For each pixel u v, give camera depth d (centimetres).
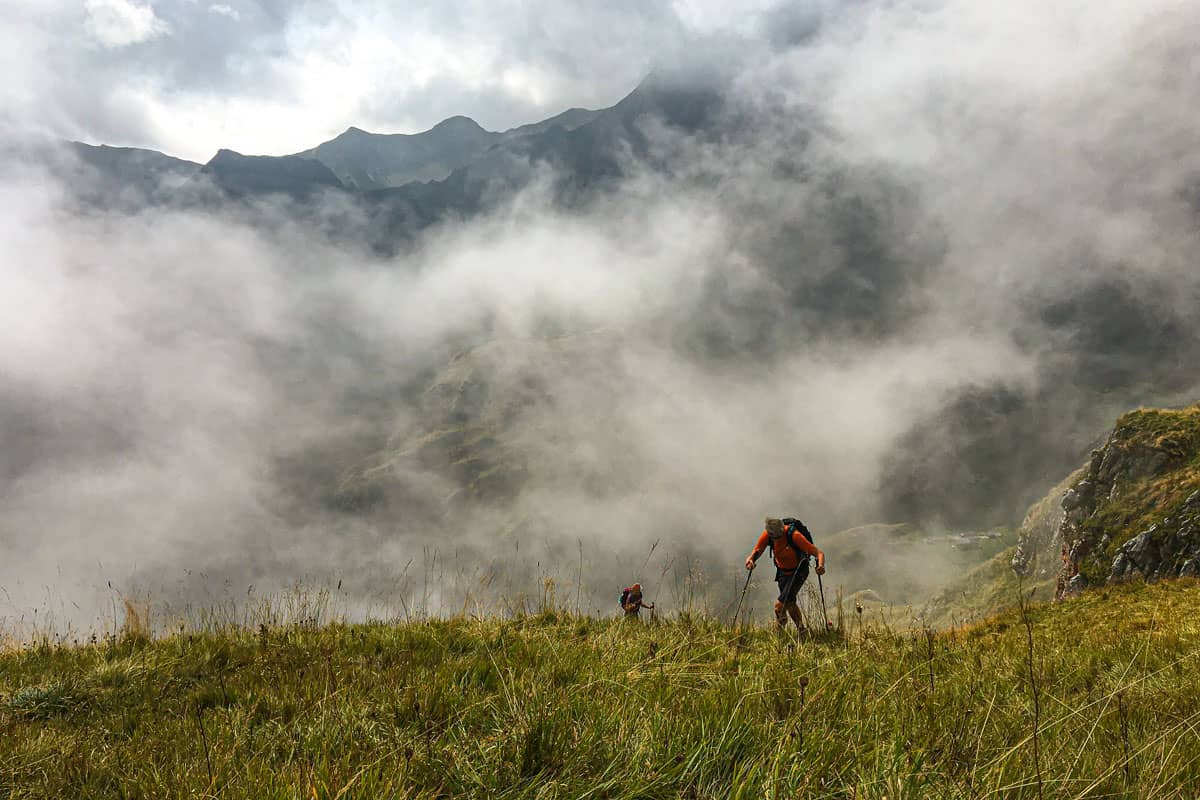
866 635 829
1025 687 571
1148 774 333
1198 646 803
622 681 522
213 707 607
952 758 363
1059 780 320
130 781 414
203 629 920
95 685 705
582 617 994
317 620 955
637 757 353
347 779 343
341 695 532
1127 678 625
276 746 445
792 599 1005
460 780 351
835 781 335
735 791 310
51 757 482
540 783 346
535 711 408
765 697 467
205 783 367
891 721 411
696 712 425
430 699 506
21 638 912
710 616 980
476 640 806
